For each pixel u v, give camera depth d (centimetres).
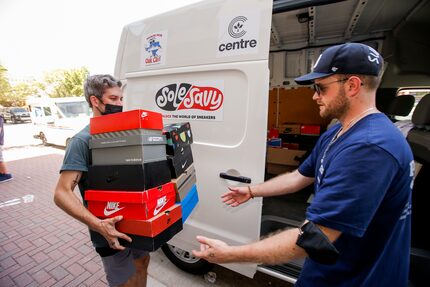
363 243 87
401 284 90
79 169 115
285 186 133
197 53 158
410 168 79
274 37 332
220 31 148
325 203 76
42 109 920
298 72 369
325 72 86
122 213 103
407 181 79
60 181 114
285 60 374
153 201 102
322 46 342
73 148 116
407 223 88
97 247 130
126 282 146
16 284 214
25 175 574
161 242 105
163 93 179
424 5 219
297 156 345
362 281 87
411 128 210
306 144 376
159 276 216
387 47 303
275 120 417
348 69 82
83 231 306
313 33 318
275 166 366
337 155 81
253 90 139
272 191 135
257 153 143
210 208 169
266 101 137
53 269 233
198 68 157
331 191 75
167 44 172
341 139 87
